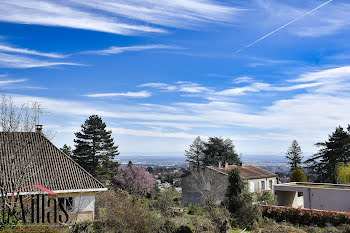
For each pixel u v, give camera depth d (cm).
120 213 1678
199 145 6712
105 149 5044
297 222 2105
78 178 2069
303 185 3166
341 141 4909
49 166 2061
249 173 4147
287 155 6562
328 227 1852
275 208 2258
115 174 5131
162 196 2303
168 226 1661
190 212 2520
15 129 1368
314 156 5262
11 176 1249
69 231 1320
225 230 1833
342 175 4025
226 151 6431
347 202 2423
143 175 5166
